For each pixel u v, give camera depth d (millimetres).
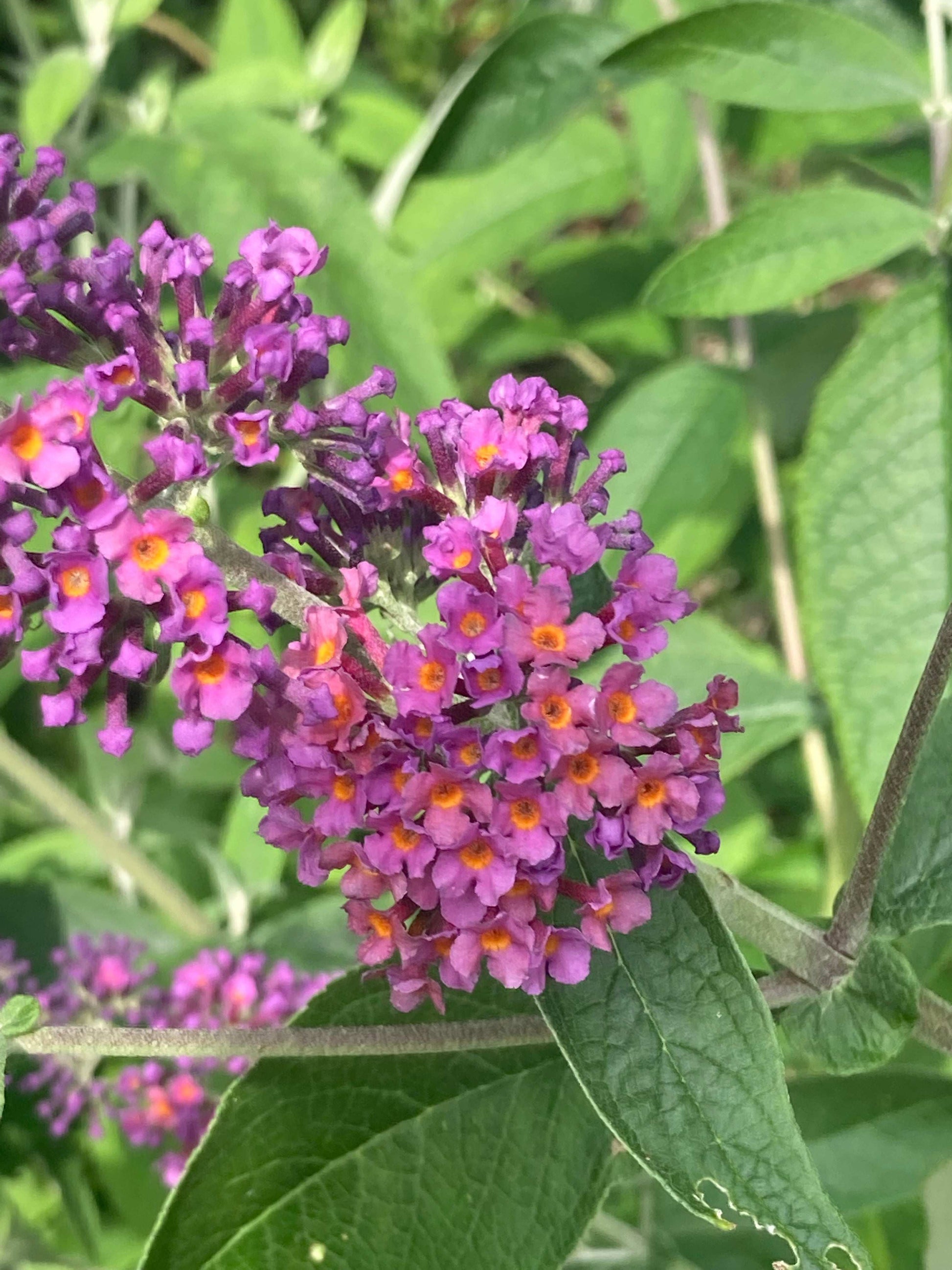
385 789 148
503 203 387
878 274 414
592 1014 167
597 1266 269
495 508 158
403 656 147
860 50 247
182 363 158
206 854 351
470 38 464
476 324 433
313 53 406
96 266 157
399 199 357
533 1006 192
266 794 159
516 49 295
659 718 149
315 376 164
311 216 289
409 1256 184
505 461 165
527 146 317
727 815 361
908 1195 249
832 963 184
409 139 421
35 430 142
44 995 272
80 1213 298
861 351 258
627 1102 163
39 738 407
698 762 154
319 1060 188
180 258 164
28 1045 169
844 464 256
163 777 381
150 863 347
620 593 156
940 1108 253
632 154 390
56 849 371
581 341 414
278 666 167
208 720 148
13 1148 294
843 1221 156
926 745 182
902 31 330
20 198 162
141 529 145
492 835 145
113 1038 172
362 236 290
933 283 258
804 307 417
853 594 253
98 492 147
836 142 364
